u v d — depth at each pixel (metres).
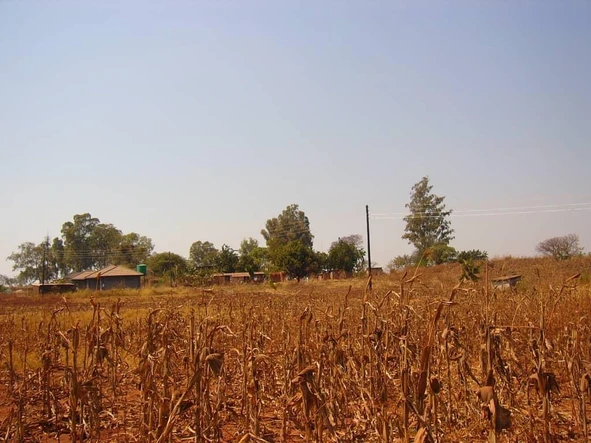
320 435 5.68
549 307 11.00
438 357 7.71
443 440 6.52
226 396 7.76
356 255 75.31
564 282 8.24
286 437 6.97
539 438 6.17
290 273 69.88
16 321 18.12
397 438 6.50
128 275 67.38
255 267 82.44
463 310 10.97
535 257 52.19
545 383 5.79
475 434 6.84
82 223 125.81
